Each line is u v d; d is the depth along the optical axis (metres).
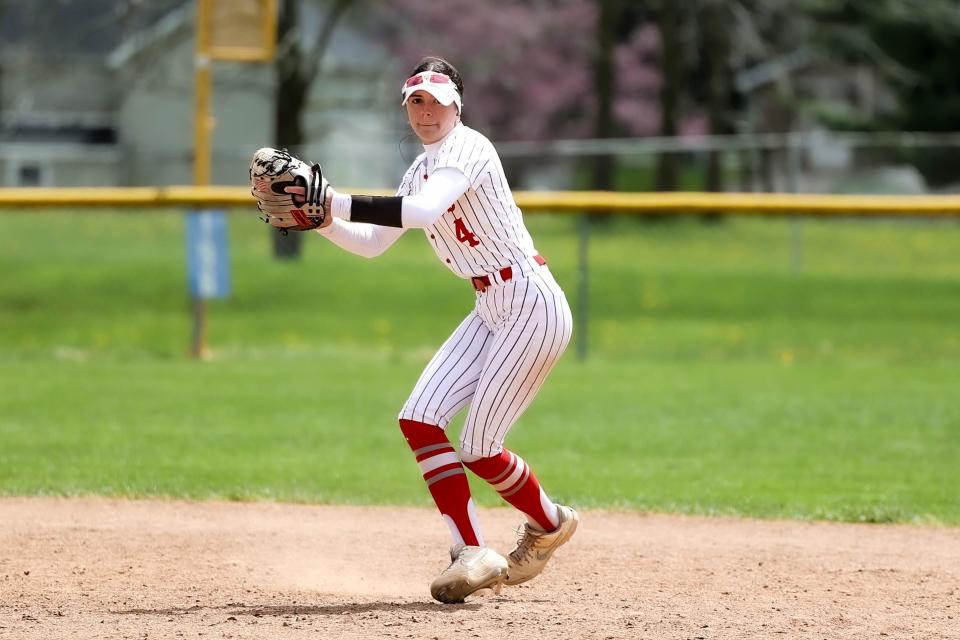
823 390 42.88
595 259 76.19
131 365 48.28
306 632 15.48
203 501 25.73
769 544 22.52
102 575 19.27
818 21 112.88
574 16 135.62
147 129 127.38
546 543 18.25
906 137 115.62
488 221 16.81
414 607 17.09
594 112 146.88
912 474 29.14
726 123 123.19
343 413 37.41
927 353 53.62
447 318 61.59
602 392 42.09
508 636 15.34
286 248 71.12
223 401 39.22
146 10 107.62
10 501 25.30
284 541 22.20
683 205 47.97
